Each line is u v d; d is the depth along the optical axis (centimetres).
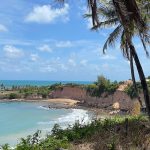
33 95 13325
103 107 9681
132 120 2655
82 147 1842
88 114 8038
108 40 3150
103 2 2394
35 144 1859
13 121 6644
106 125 2345
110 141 1809
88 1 1698
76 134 2070
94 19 1708
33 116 7688
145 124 2480
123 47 3192
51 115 7944
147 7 2725
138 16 1736
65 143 1897
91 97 10625
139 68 2853
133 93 8388
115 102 9244
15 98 13312
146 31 1864
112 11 2902
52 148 1820
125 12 1725
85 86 11550
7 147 1861
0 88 17112
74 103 11044
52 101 12031
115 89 9525
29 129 5484
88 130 2159
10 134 4941
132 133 1970
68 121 6575
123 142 1798
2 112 8575
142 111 4025
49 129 5319
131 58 3278
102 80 10331
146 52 2958
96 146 1789
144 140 1809
